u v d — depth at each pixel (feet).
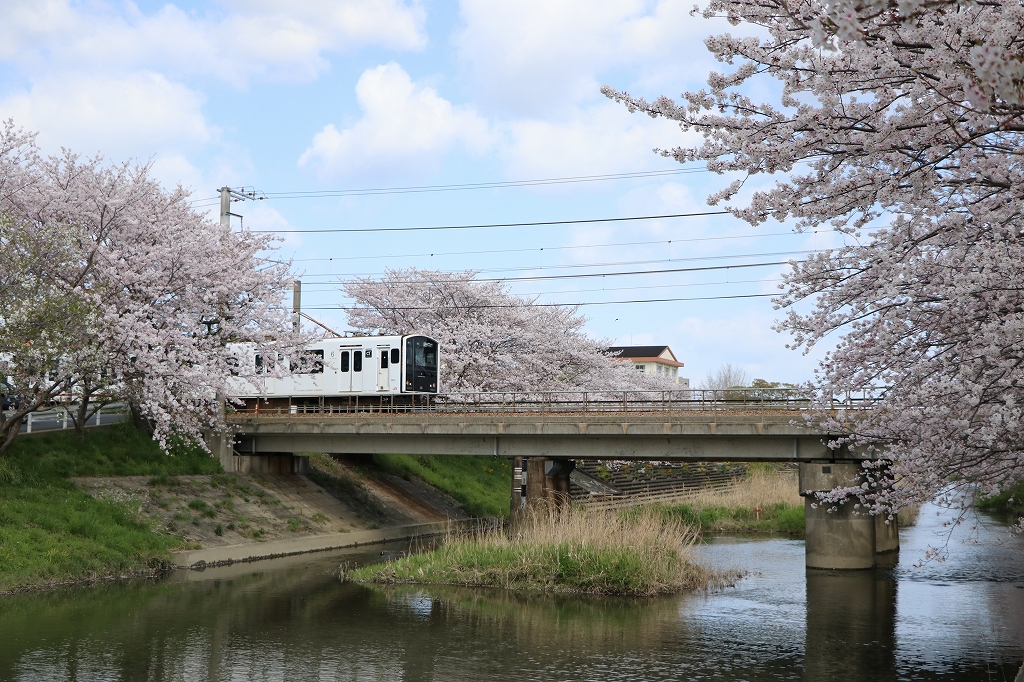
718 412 90.79
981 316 33.68
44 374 83.87
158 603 66.85
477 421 99.50
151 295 98.17
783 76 30.17
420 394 120.78
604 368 168.96
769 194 32.50
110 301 94.99
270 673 47.42
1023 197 29.84
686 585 75.56
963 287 28.48
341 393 123.34
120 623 59.62
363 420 105.09
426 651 52.65
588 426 94.32
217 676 46.73
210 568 85.35
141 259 98.58
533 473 111.14
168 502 95.09
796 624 61.52
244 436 113.70
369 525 114.52
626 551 74.95
